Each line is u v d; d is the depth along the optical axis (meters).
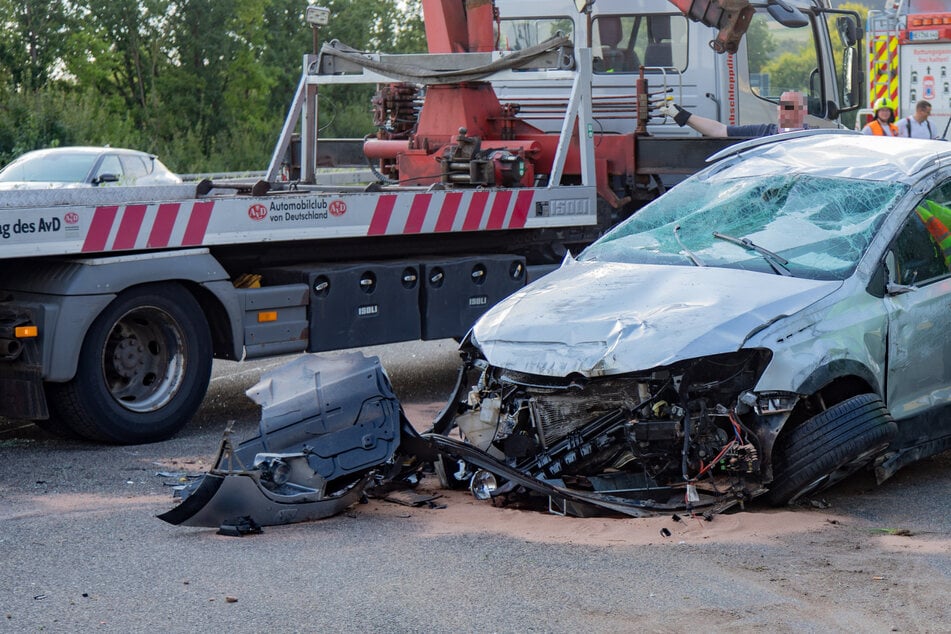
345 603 4.68
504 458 6.21
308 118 11.88
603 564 5.14
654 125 12.89
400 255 9.73
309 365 6.34
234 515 5.70
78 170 18.67
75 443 7.99
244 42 49.69
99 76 45.03
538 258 10.75
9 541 5.55
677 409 5.82
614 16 13.14
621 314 6.08
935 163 7.20
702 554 5.27
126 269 7.70
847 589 4.80
